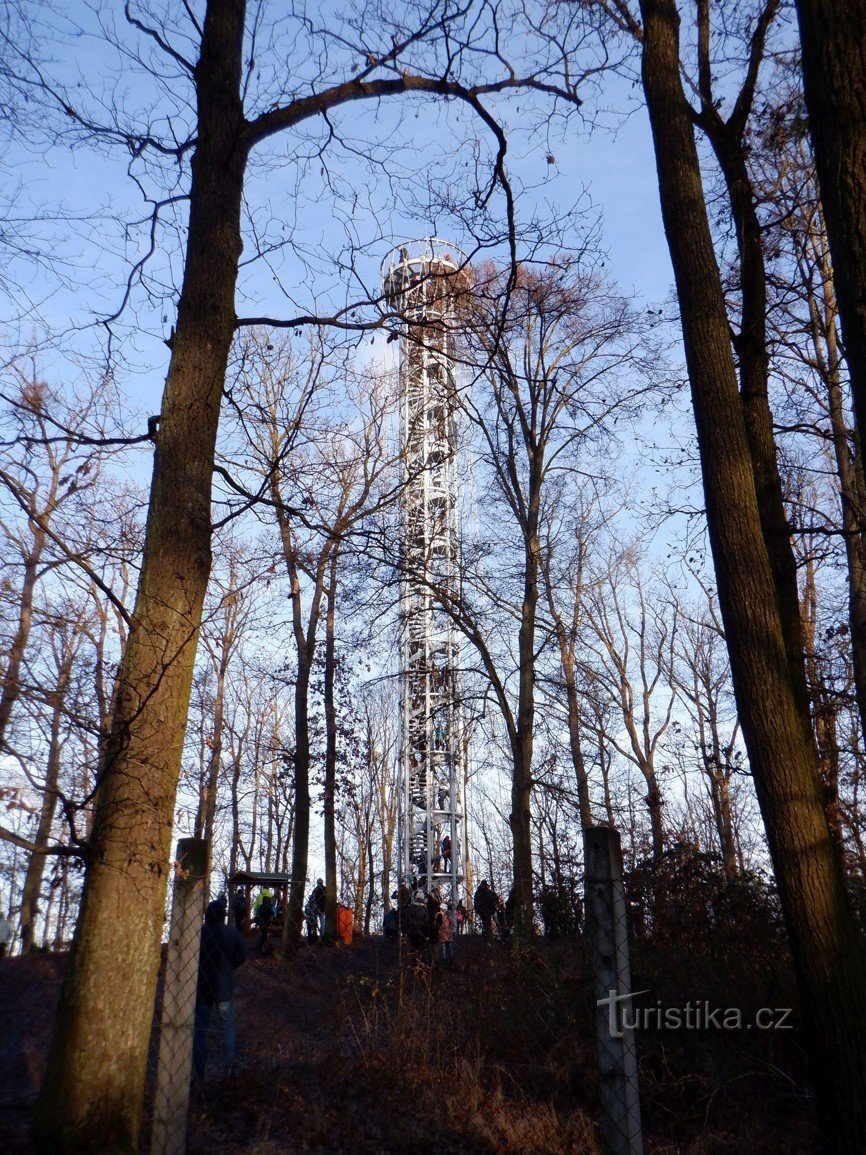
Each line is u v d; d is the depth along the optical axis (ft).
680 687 110.22
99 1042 13.66
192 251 19.38
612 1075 13.47
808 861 17.33
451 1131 21.16
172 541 16.97
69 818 14.10
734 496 20.26
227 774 95.14
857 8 15.64
